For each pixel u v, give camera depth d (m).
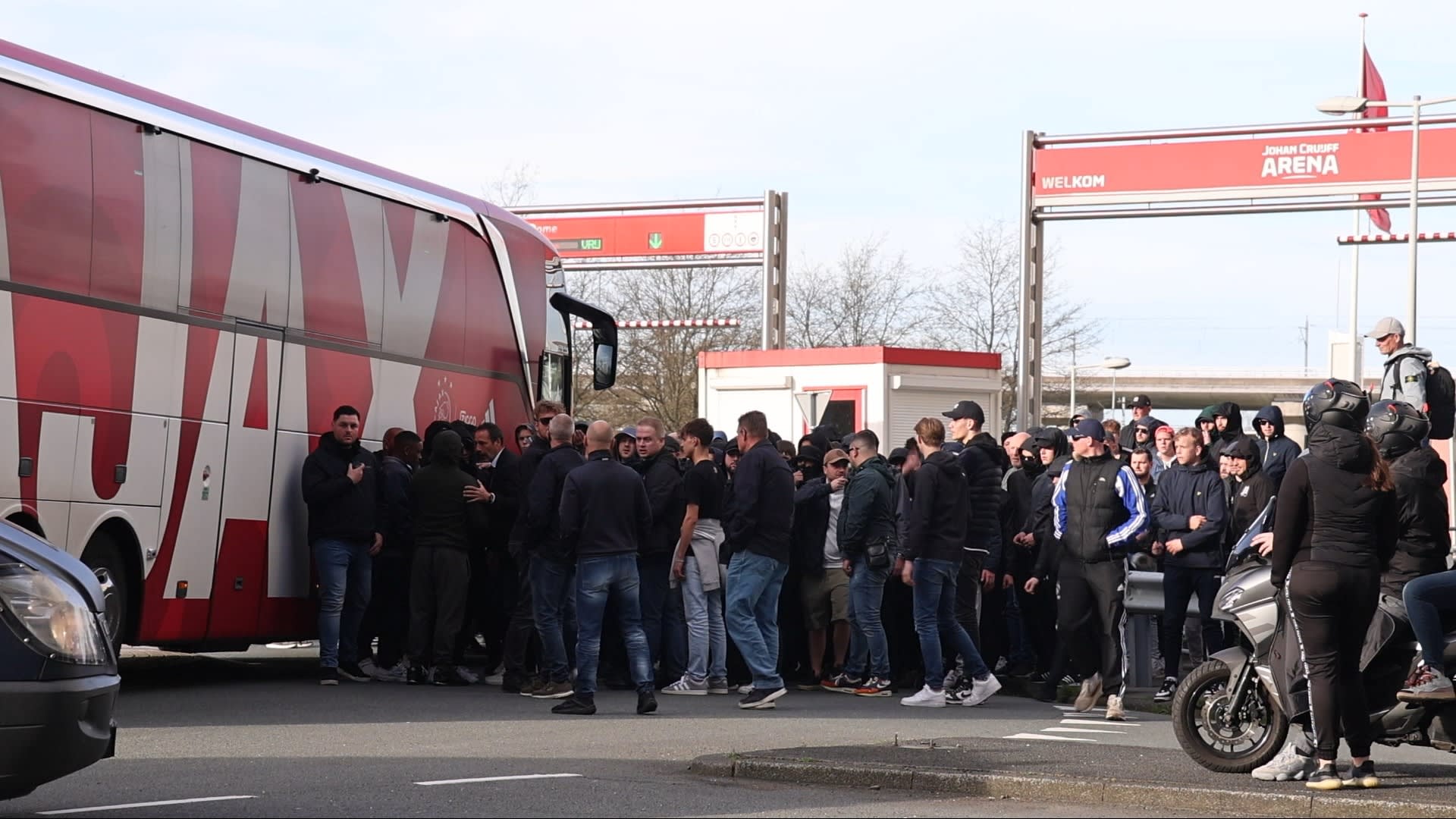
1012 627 15.33
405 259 15.09
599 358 17.84
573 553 12.47
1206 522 12.97
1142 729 11.59
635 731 10.90
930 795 8.38
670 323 42.44
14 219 10.91
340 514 13.57
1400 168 29.55
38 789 7.77
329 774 8.52
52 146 11.29
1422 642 8.34
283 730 10.56
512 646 13.34
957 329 52.34
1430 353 13.73
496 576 14.31
